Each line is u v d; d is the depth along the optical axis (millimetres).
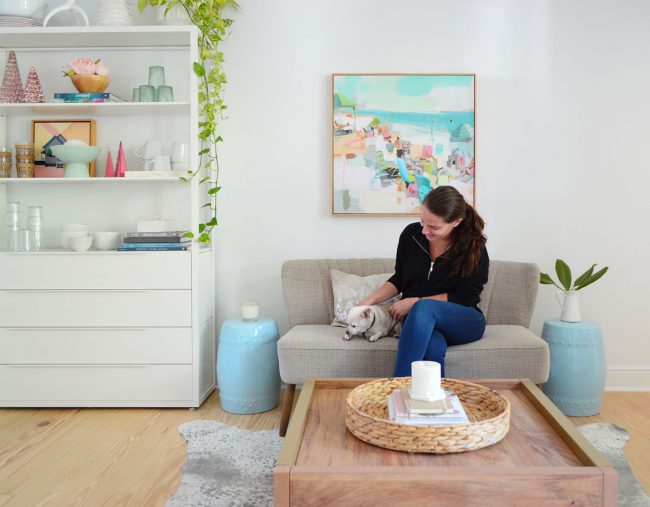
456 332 2408
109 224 3277
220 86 3186
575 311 2916
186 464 2191
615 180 3215
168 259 2875
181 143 3053
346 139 3213
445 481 1277
